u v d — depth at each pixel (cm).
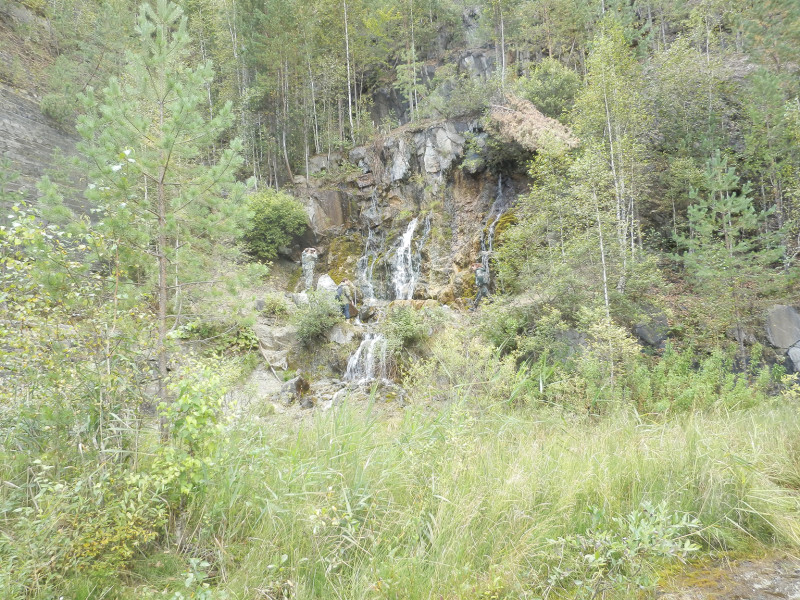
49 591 246
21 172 1583
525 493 341
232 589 253
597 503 346
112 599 256
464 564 279
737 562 307
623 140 1353
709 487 363
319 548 284
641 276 1125
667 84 1627
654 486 372
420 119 2414
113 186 465
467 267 1808
